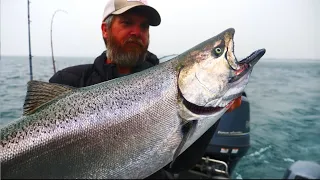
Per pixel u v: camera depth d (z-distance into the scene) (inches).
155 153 24.1
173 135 24.5
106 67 34.3
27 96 25.3
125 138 23.8
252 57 25.6
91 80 34.4
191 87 24.6
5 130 23.7
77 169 23.2
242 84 25.3
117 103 24.5
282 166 43.2
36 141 23.3
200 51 25.2
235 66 24.9
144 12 32.5
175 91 24.8
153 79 25.4
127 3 32.2
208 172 37.5
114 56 33.8
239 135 43.0
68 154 23.4
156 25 34.3
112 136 23.7
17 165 22.8
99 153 23.5
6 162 22.7
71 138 23.5
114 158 23.5
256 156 47.6
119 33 33.0
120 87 25.3
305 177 24.6
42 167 23.0
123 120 24.0
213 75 24.6
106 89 25.3
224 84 24.8
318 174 24.8
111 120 23.9
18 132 23.6
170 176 31.9
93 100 24.7
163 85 25.1
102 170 23.4
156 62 37.9
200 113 24.6
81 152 23.4
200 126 24.8
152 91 24.9
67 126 23.8
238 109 43.7
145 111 24.3
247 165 45.3
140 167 23.8
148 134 24.1
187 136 24.2
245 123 43.7
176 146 24.5
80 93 25.3
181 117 24.6
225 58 24.7
